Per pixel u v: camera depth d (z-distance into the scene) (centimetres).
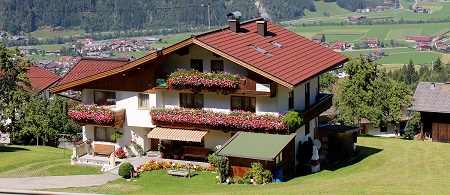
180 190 3241
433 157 4172
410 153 4375
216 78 3788
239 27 4262
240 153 3388
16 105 5684
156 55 3891
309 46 4603
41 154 4581
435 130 5762
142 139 4234
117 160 4128
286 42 4462
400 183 3178
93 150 4300
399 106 6059
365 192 2866
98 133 4331
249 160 3419
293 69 3853
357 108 6038
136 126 4181
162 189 3278
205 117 3884
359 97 6006
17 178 3584
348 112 6038
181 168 3828
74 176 3659
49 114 5709
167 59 4053
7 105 5678
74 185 3384
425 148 4597
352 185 3131
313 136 4334
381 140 5100
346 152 4253
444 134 5722
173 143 4103
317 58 4350
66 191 3169
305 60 4178
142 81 4100
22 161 4178
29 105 5722
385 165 3959
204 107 4031
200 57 3944
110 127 4266
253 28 4503
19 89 5778
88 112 4156
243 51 3866
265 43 4228
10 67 5716
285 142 3547
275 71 3669
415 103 5866
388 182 3228
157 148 4322
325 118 6450
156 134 3950
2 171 3806
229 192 3042
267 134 3712
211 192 3109
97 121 4144
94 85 4244
